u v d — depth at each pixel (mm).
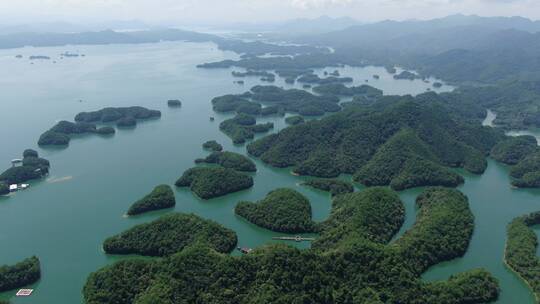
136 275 163500
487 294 164375
